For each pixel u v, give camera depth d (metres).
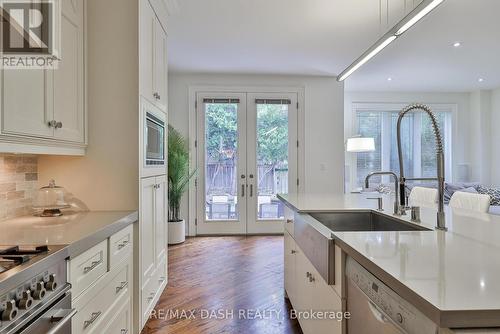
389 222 1.84
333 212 2.10
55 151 1.73
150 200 2.33
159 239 2.57
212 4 2.94
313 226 1.66
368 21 3.29
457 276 0.83
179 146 4.73
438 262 0.94
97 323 1.49
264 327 2.30
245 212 5.28
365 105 6.60
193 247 4.45
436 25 3.35
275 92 5.32
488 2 2.86
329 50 4.13
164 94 2.75
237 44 3.93
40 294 1.00
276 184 5.34
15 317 0.89
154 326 2.31
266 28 3.47
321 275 1.47
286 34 3.63
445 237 1.26
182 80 5.20
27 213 1.96
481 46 3.98
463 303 0.68
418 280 0.80
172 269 3.53
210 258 3.94
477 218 1.69
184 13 3.12
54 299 1.10
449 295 0.71
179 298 2.78
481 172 6.43
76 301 1.29
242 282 3.15
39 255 1.10
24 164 1.94
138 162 2.09
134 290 2.04
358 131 6.63
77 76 1.92
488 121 6.45
